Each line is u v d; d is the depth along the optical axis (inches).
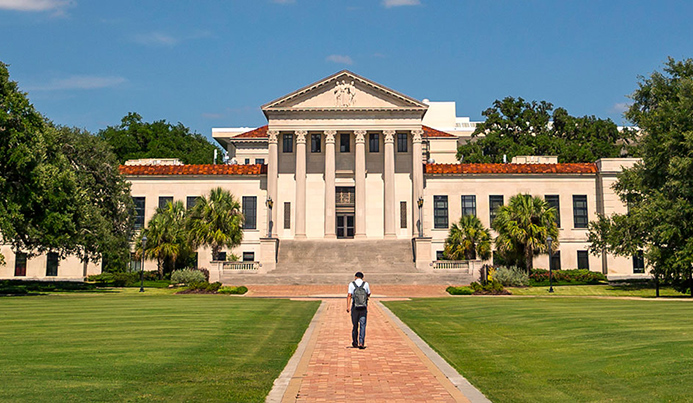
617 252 2192.4
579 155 3949.3
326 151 2896.2
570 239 2842.0
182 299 1533.0
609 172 2839.6
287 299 1588.3
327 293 1916.8
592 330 861.2
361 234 2849.4
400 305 1398.9
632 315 1050.7
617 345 728.3
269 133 2893.7
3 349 692.1
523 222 2313.0
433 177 2920.8
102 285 2277.3
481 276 2282.2
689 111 1838.1
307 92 2910.9
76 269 2753.4
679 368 575.8
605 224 2242.9
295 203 2920.8
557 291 2073.1
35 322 962.1
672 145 1843.0
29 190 1676.9
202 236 2349.9
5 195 1663.4
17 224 1803.6
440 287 2105.1
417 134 2891.2
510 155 3966.5
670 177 1855.3
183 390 513.0
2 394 478.0
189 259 2704.2
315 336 861.8
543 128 4527.6
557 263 2834.6
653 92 2539.4
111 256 2276.1
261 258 2554.1
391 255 2645.2
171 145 4478.3
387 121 2903.5
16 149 1608.0
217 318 1040.8
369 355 701.9
